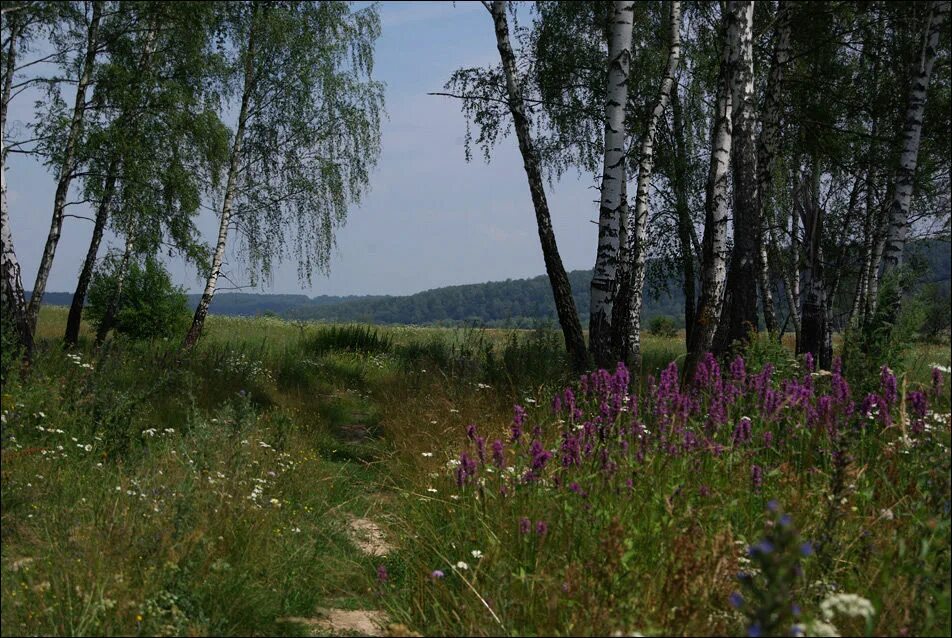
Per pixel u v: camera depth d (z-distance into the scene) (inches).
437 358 685.3
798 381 294.5
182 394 428.5
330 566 225.8
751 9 474.6
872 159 711.1
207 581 194.1
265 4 818.2
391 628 174.7
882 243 757.9
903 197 546.3
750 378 262.1
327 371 697.6
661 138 729.0
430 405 433.1
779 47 617.9
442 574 185.8
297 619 198.2
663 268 786.2
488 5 549.3
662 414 231.6
